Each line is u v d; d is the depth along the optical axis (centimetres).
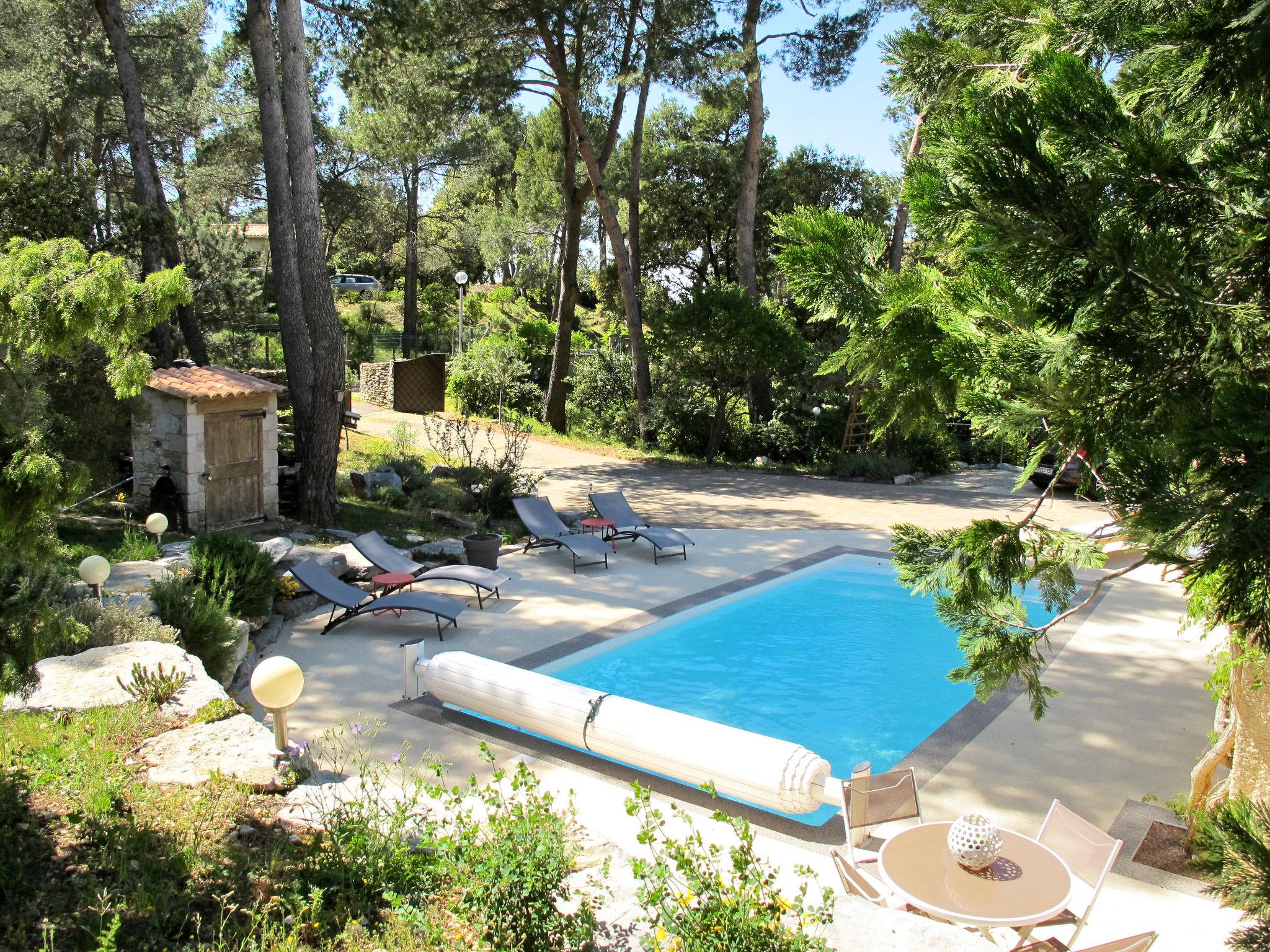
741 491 2034
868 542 1529
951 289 259
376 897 435
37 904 406
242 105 3195
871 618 1162
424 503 1711
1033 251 212
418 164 4019
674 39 2205
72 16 2509
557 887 411
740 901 369
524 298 5100
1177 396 215
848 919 416
